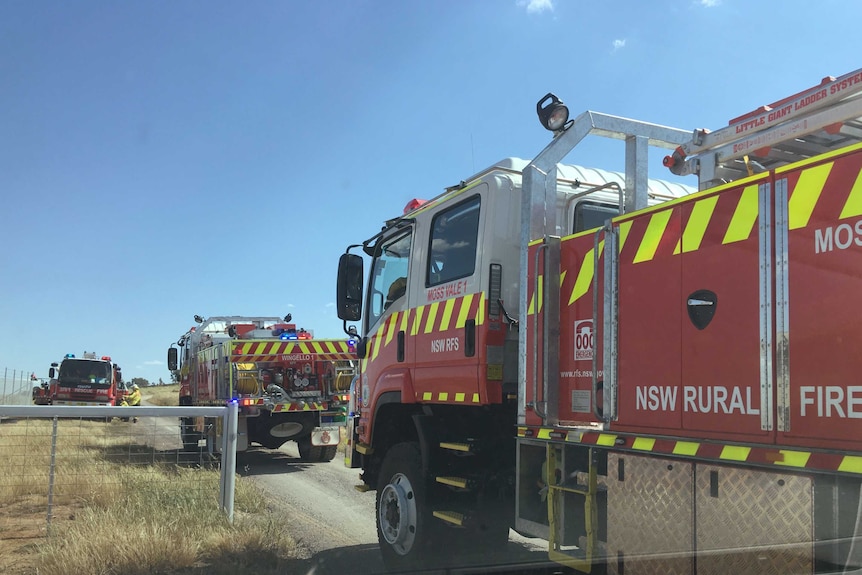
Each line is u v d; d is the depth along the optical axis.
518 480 4.26
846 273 2.44
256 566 5.56
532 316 4.25
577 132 4.70
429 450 5.28
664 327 3.23
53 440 6.80
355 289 6.54
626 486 3.35
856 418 2.37
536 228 4.51
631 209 4.82
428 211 5.75
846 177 2.48
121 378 30.52
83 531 5.86
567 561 3.78
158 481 7.85
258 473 11.83
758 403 2.73
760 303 2.76
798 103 3.25
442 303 5.30
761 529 2.65
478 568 5.08
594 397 3.61
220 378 13.71
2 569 5.30
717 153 3.70
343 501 8.96
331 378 13.47
